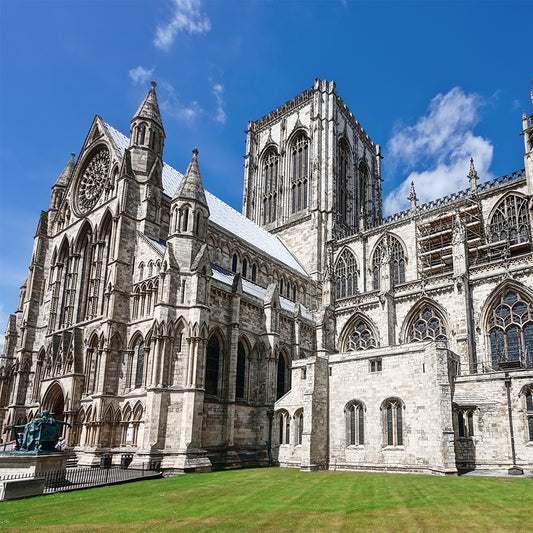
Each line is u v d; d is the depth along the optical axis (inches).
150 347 2336.4
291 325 3233.3
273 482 1752.0
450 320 2942.9
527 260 2758.4
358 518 1048.2
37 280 3390.7
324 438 2432.3
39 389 3073.3
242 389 2746.1
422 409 2167.8
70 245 3211.1
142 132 2979.8
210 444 2411.4
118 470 2032.5
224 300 2704.2
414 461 2139.5
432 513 1097.4
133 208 2770.7
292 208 4862.2
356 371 2452.0
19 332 3444.9
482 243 3302.2
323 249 4320.9
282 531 924.6
